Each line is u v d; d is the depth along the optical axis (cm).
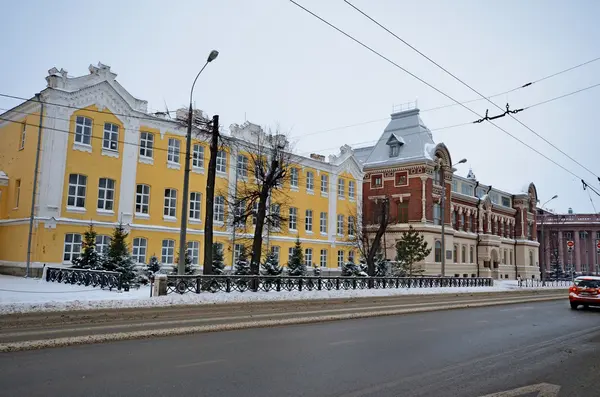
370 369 803
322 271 4459
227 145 3494
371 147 6056
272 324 1296
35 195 2705
